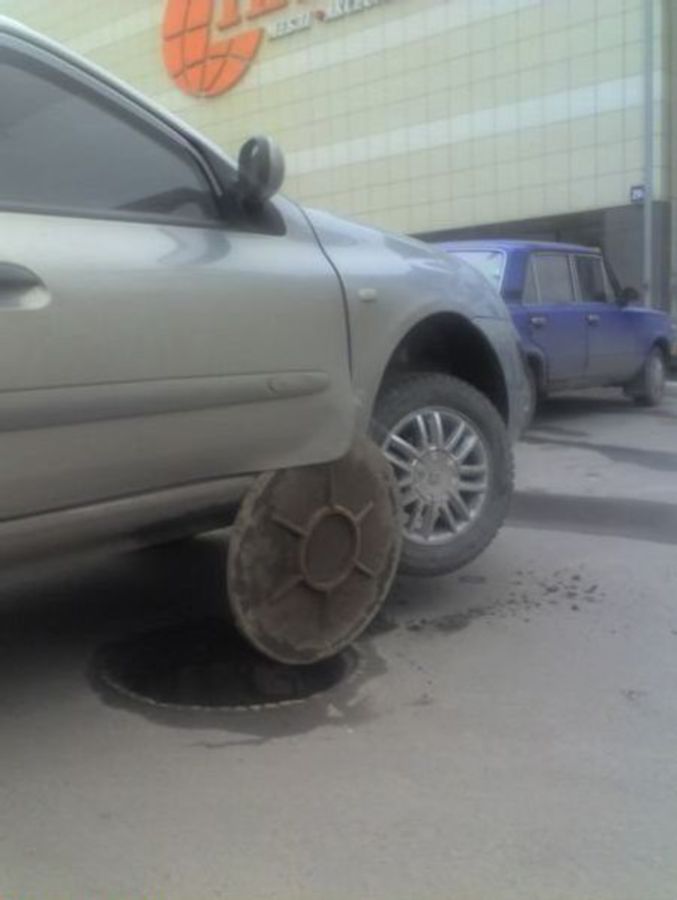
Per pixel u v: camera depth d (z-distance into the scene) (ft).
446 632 8.93
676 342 31.07
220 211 7.39
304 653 7.73
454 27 43.52
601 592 10.06
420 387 9.07
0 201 6.21
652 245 37.50
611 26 38.93
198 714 7.35
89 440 6.39
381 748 6.84
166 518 7.09
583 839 5.78
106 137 6.82
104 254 6.42
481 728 7.13
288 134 50.60
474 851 5.66
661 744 6.91
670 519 13.17
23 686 7.83
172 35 54.29
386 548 8.17
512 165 42.60
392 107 46.29
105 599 9.76
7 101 6.38
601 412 24.08
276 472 7.50
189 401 6.79
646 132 36.29
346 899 5.23
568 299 21.56
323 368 7.66
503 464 9.64
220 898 5.23
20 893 5.26
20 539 6.32
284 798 6.20
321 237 8.11
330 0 47.55
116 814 6.03
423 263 9.15
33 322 5.97
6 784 6.37
